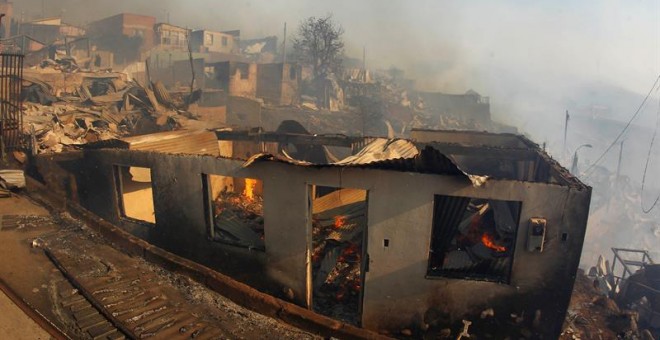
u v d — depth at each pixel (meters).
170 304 6.14
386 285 8.83
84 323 5.46
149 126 21.72
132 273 6.85
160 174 10.32
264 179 9.03
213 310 6.16
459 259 10.33
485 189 8.05
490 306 8.60
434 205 8.72
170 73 45.00
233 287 7.05
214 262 10.16
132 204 12.96
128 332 5.32
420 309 8.83
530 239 8.02
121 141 12.48
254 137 15.10
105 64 46.88
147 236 11.04
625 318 11.59
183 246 10.48
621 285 17.06
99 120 22.48
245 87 42.78
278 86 44.31
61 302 5.88
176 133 14.52
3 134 13.99
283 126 18.16
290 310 6.82
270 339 5.67
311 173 8.65
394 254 8.64
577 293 12.84
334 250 11.53
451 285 8.62
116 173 11.49
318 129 37.53
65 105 25.47
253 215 12.89
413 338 8.98
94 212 11.99
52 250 7.36
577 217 7.95
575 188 7.85
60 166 12.44
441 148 13.30
